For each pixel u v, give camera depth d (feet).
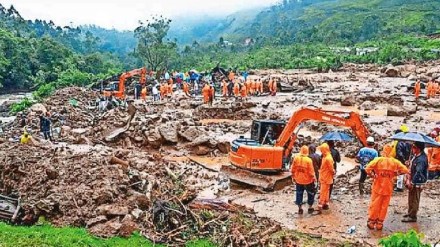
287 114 127.34
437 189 59.62
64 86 247.09
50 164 60.34
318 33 460.55
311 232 47.65
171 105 143.84
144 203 51.44
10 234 46.75
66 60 327.67
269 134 70.13
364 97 151.02
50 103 156.15
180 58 346.13
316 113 65.36
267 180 62.18
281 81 190.08
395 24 473.26
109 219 48.88
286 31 551.18
